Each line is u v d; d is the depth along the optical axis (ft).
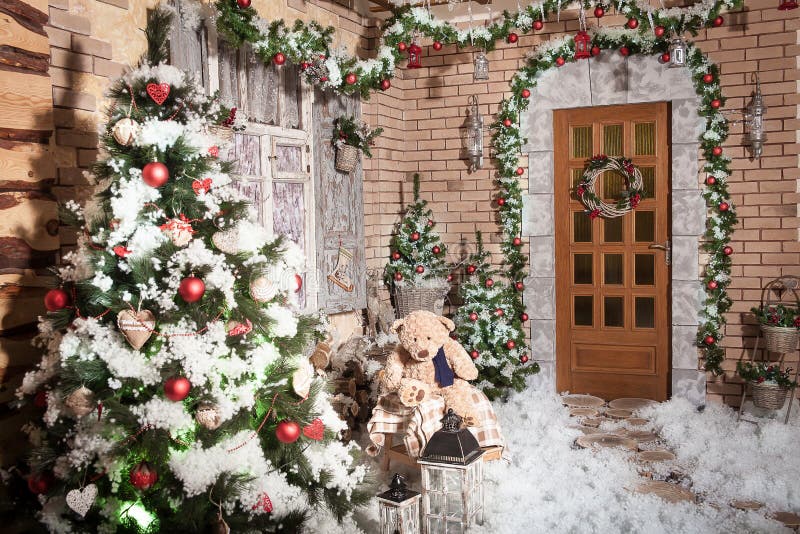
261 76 15.16
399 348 13.12
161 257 8.87
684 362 18.45
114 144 9.05
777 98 17.30
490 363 18.75
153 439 8.61
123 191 8.77
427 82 20.80
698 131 18.02
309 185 16.60
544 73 19.36
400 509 9.96
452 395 12.52
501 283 20.12
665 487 12.89
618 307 19.43
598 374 19.67
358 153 17.93
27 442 9.95
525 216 19.83
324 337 14.80
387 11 20.21
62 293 8.95
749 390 17.72
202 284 8.73
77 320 8.76
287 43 14.28
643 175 18.99
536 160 19.63
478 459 11.04
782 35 17.16
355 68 16.39
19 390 9.30
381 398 13.07
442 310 20.33
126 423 8.66
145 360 8.75
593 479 13.19
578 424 16.90
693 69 17.92
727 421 16.67
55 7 10.69
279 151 15.78
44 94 10.17
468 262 20.31
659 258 18.93
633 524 11.28
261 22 13.57
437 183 20.86
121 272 9.04
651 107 18.72
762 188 17.58
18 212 9.87
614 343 19.47
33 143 10.07
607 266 19.47
